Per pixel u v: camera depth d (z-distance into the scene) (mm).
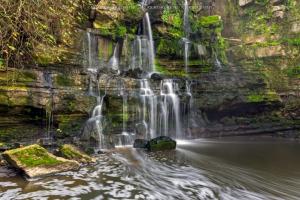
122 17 15570
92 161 9492
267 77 17266
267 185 8109
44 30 11375
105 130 12086
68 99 11492
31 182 7508
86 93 12211
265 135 16484
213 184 7996
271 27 18938
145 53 16141
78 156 9406
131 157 10398
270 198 7168
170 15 17328
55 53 11969
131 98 13281
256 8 19844
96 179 7945
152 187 7570
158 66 16359
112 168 8969
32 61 11336
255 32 19516
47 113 10922
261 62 17766
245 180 8461
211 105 16047
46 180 7688
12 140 10344
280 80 17141
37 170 7953
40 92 10805
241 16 20438
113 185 7578
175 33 17078
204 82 16359
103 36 14633
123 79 13383
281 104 16734
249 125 16688
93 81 12555
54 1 11227
